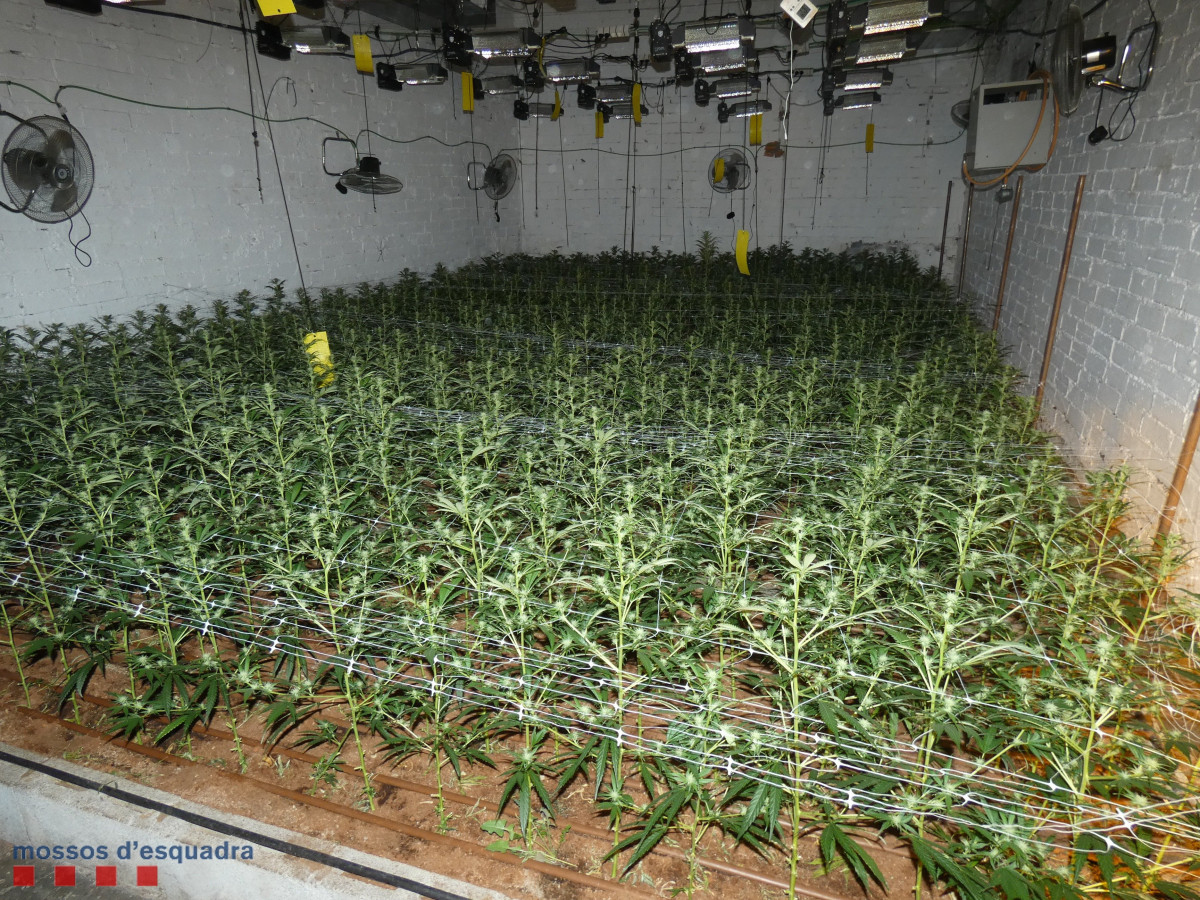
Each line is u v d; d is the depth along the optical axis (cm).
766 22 844
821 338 713
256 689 267
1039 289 688
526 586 256
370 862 237
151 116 687
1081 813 199
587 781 276
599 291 960
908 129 1248
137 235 684
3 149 539
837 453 427
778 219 1357
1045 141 676
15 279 583
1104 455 494
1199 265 388
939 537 319
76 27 614
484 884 235
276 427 402
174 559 282
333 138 938
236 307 803
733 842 248
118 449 379
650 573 279
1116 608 265
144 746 295
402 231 1102
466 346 739
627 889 232
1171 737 219
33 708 317
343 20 922
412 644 273
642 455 411
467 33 824
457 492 358
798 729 236
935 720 214
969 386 548
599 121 1141
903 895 228
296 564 327
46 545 366
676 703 281
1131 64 497
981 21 992
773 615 258
